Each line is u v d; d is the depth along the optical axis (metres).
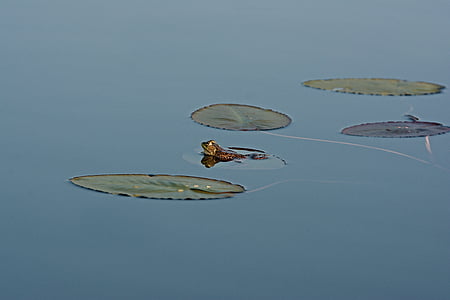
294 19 131.50
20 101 76.31
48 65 91.69
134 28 117.62
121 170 57.12
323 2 151.25
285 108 78.69
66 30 113.62
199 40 110.88
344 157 62.50
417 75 95.31
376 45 112.75
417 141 67.31
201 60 98.69
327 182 56.25
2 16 122.56
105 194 53.09
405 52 108.69
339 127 72.19
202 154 62.38
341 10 142.12
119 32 114.06
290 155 63.03
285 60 100.94
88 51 100.44
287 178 57.06
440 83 91.44
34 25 116.25
